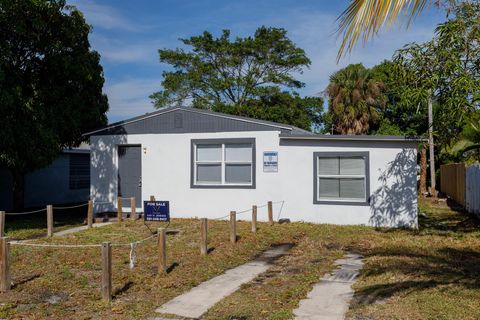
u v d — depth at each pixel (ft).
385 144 47.29
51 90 54.29
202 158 53.42
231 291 24.79
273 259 32.89
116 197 56.24
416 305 21.17
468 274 26.86
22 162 50.29
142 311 21.58
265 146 50.88
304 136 49.08
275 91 122.01
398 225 46.65
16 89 48.37
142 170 55.16
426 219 54.75
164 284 25.84
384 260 31.22
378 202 47.34
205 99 122.83
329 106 112.98
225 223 48.75
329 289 24.80
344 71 107.96
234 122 51.98
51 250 34.68
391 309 20.89
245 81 123.34
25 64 53.31
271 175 50.67
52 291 24.71
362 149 47.93
